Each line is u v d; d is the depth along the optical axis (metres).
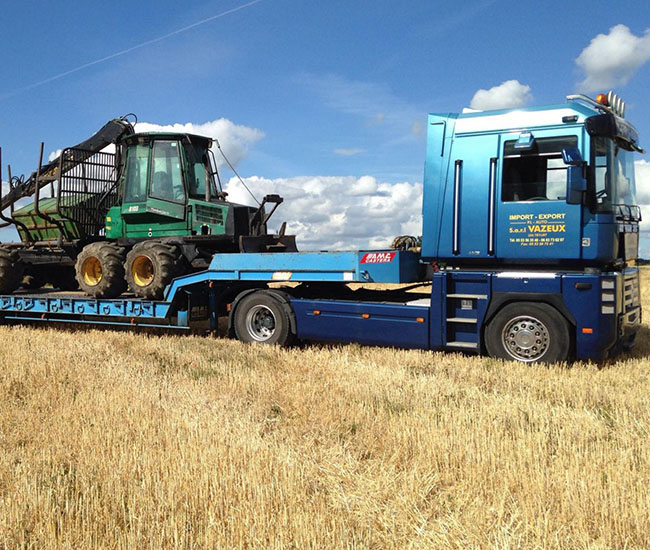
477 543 3.14
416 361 7.94
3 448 4.63
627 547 3.09
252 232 10.94
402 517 3.46
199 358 8.17
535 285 7.59
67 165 11.96
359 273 8.57
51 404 5.84
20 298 12.02
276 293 9.40
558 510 3.50
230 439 4.61
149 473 3.94
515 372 7.16
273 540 3.11
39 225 12.95
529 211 7.60
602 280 7.36
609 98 7.99
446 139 8.12
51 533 3.21
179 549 3.05
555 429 4.93
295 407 5.75
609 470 3.98
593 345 7.33
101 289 11.12
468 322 7.97
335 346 9.48
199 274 10.03
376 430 4.95
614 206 7.55
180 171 11.00
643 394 6.20
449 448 4.44
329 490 3.84
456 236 8.01
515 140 7.72
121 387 6.35
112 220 11.74
